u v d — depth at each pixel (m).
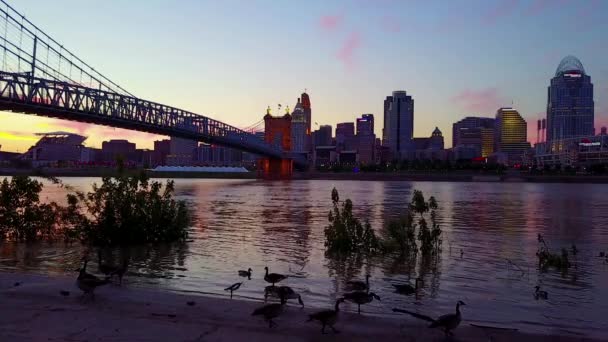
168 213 29.59
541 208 65.88
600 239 33.50
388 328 12.20
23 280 16.78
